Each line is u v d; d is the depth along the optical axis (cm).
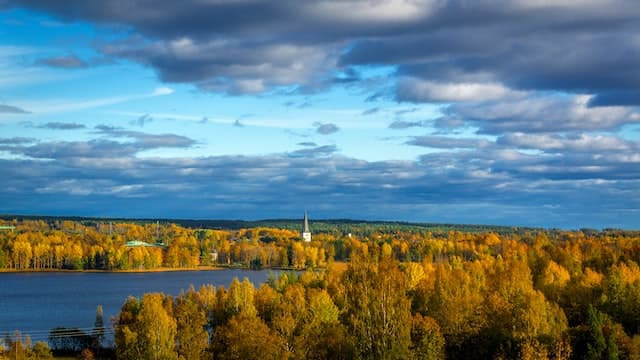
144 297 13212
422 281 14662
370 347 10594
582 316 12912
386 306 11044
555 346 10162
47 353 12406
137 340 11275
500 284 14488
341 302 13838
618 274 13588
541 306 11281
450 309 12081
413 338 10994
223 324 13062
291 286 14900
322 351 10900
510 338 11031
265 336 10712
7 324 18912
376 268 15638
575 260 19050
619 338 10462
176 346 12381
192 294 15312
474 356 11569
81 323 19088
